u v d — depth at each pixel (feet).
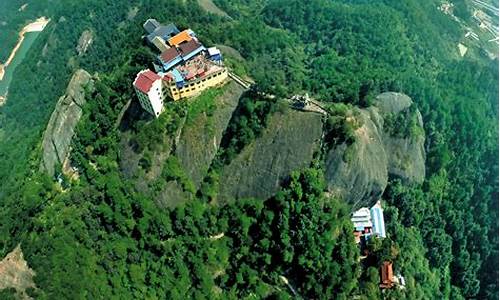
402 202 609.83
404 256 572.92
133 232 533.55
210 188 556.51
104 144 556.51
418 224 612.70
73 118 574.15
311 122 558.56
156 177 545.85
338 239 551.59
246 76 606.96
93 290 491.31
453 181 643.45
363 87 618.44
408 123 615.98
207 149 558.56
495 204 637.71
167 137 552.00
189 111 554.05
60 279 481.46
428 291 572.51
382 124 605.73
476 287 595.47
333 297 536.83
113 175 545.03
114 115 572.51
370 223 583.99
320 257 535.60
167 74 552.41
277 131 558.97
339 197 564.30
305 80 645.10
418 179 625.82
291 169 555.69
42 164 566.36
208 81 564.71
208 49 584.81
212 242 549.95
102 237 522.47
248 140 556.51
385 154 604.49
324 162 557.74
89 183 542.57
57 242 497.46
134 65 595.88
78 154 553.64
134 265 524.11
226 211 554.87
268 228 547.49
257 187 560.20
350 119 563.89
